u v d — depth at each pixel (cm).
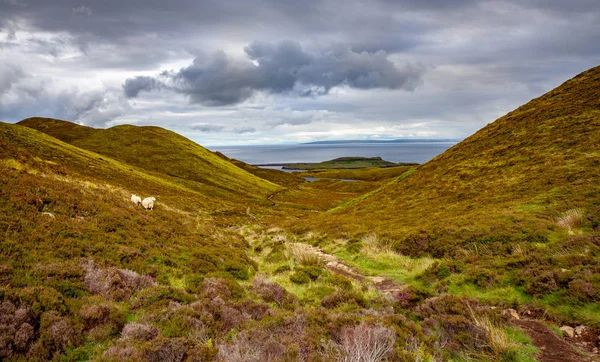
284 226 3709
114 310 732
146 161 10512
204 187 8694
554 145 2994
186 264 1332
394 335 658
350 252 1973
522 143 3441
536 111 4119
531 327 754
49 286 788
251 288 1153
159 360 569
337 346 616
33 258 920
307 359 561
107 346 627
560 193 1928
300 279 1368
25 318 615
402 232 2058
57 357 570
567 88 4300
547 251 1170
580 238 1171
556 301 840
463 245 1553
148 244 1394
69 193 1619
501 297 955
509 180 2716
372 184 14288
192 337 658
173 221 2123
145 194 4328
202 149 14038
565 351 639
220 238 2186
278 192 11188
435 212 2619
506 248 1373
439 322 775
